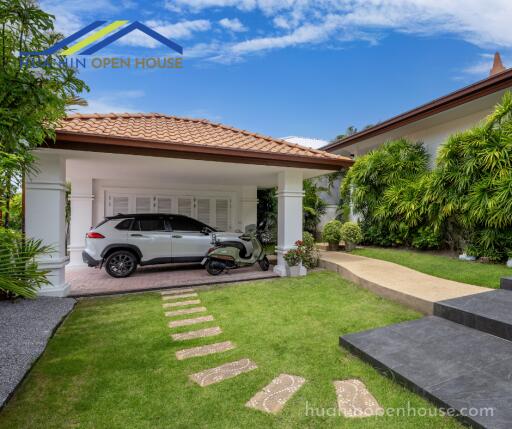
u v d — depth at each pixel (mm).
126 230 7188
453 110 7977
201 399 2463
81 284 6324
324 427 2123
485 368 2645
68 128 5082
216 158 5879
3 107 2963
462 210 6895
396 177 9203
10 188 3824
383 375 2779
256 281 6664
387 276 5961
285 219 7152
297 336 3695
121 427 2158
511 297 4090
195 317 4438
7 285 3947
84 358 3178
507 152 6109
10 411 2332
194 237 7707
